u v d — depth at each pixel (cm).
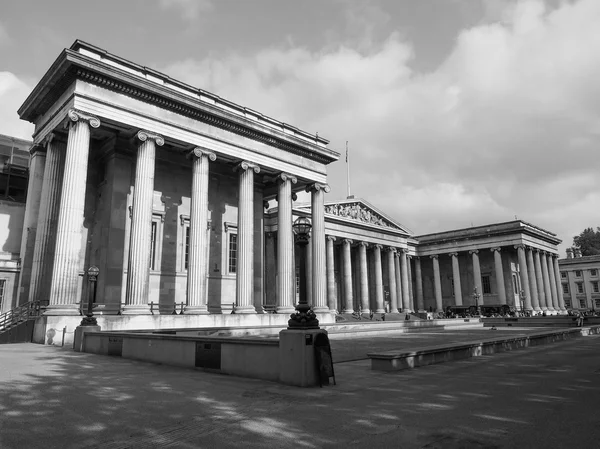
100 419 888
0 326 3136
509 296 9131
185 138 3594
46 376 1423
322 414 921
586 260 12131
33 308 3030
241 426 836
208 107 3688
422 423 841
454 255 9406
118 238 3494
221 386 1248
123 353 2030
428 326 5162
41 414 926
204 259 3562
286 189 4409
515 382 1290
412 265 10438
